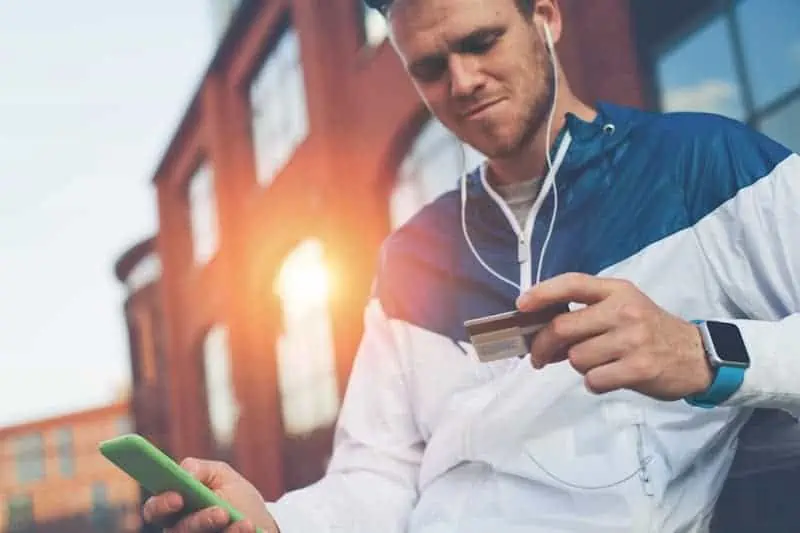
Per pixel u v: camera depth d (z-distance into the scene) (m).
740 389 0.82
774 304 0.96
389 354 1.16
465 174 1.15
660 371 0.78
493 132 1.02
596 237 1.04
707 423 0.99
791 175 0.96
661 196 1.02
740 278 0.97
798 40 1.58
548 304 0.77
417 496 1.13
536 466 1.00
